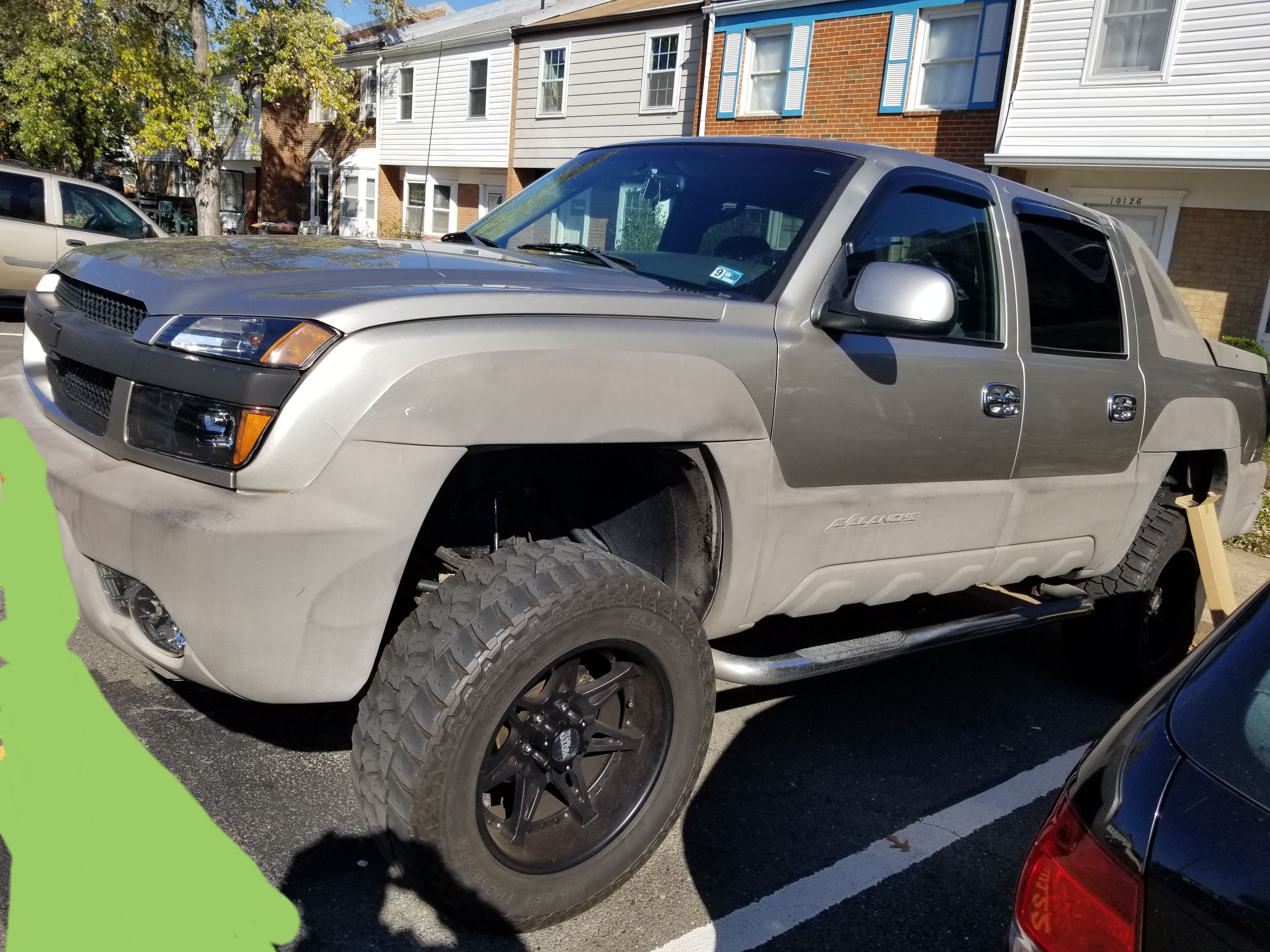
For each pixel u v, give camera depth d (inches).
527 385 85.2
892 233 117.9
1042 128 525.0
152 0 823.7
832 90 621.0
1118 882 50.5
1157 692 60.6
